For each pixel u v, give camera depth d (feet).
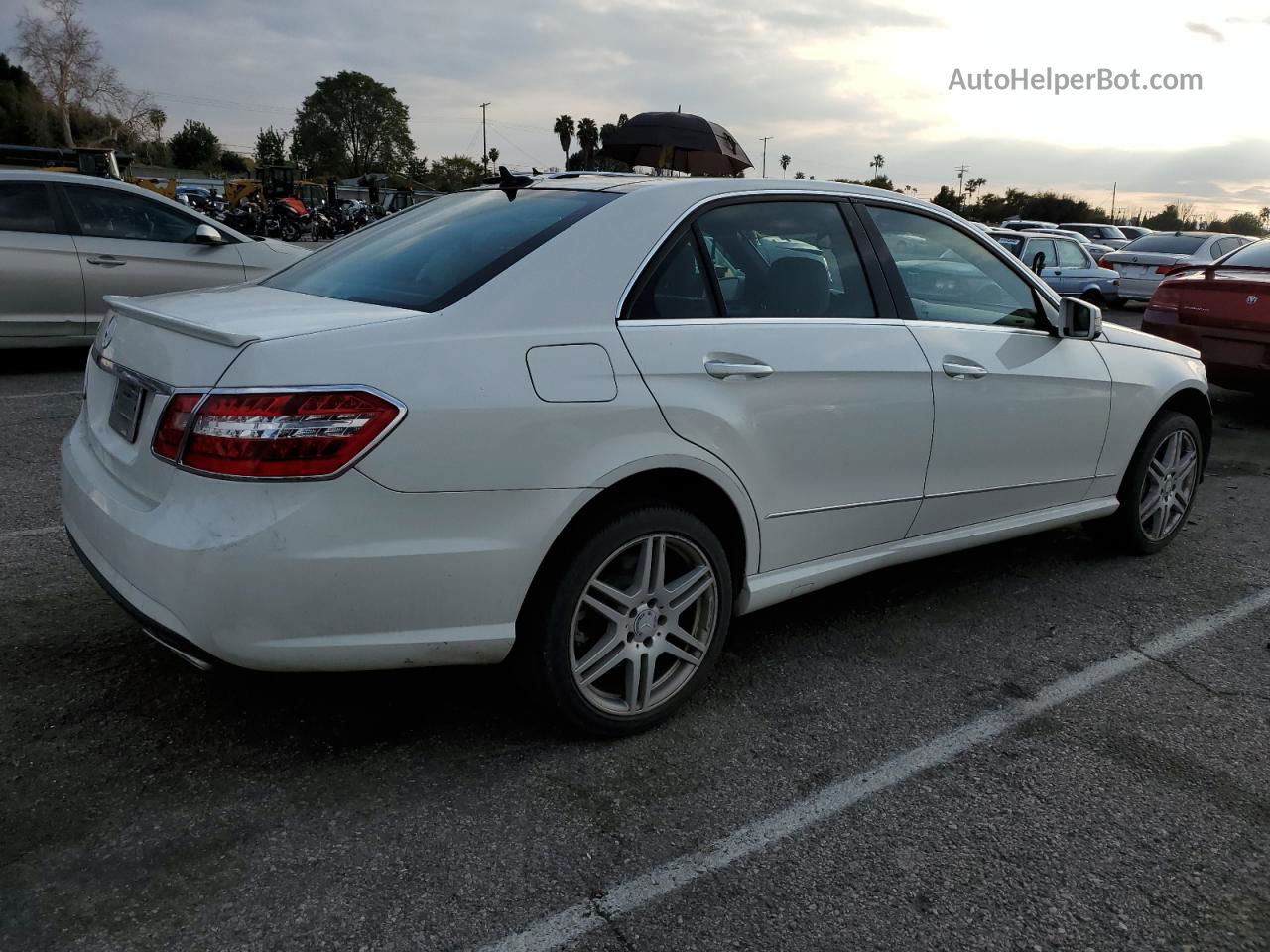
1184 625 12.62
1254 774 9.18
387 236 10.77
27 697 9.45
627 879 7.39
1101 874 7.70
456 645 8.05
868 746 9.41
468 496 7.77
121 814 7.81
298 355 7.37
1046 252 49.03
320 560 7.33
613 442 8.45
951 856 7.83
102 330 9.84
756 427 9.50
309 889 7.11
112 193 25.90
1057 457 13.01
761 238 10.23
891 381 10.63
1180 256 52.06
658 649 9.27
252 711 9.46
